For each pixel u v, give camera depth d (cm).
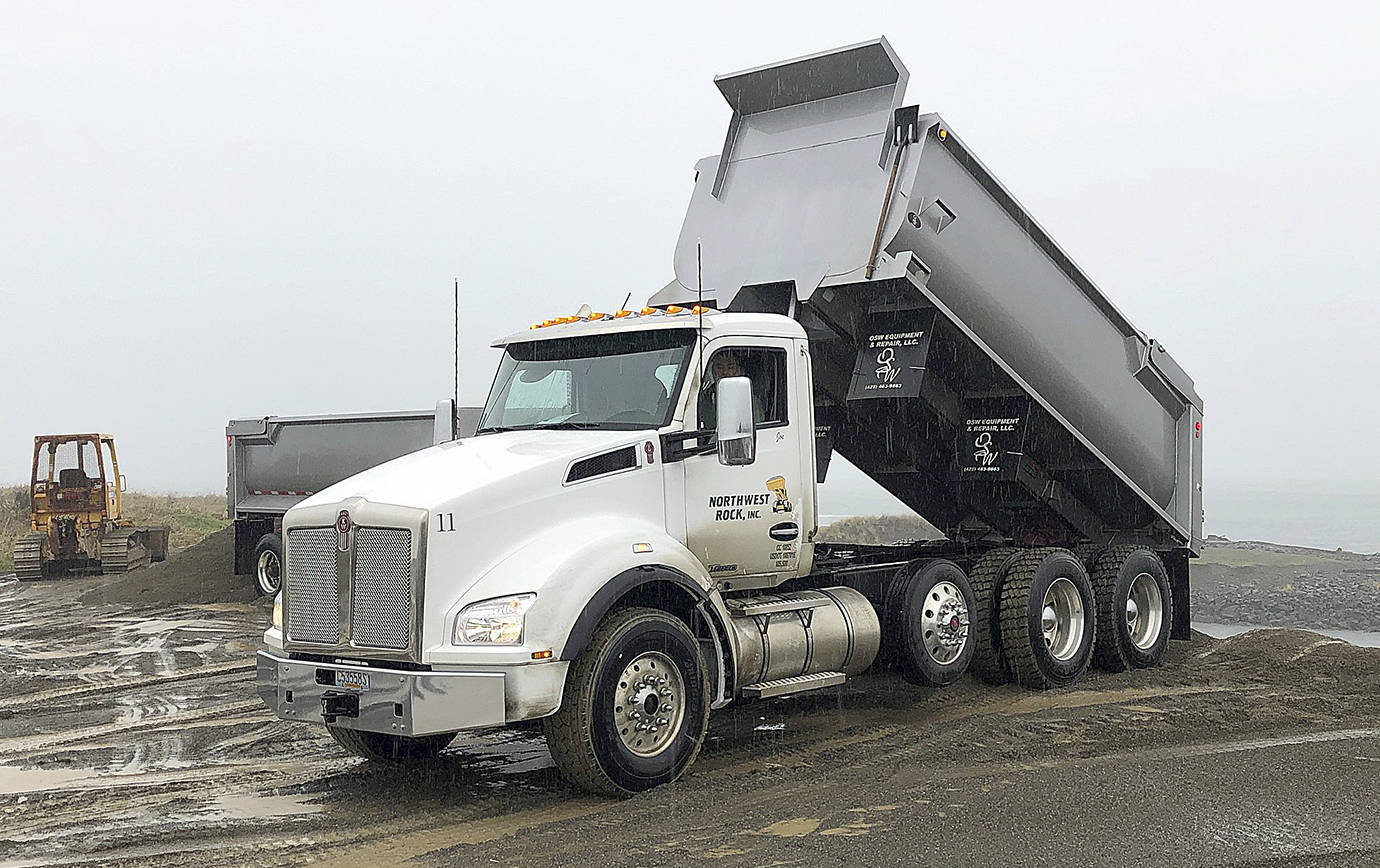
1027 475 1118
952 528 1228
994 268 1009
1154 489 1201
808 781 735
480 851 605
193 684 1179
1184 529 1232
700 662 750
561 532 722
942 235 963
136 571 2200
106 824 667
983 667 1061
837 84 980
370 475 752
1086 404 1105
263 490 1897
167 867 591
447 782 759
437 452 790
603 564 702
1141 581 1178
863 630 918
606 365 833
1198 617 1852
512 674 661
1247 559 2533
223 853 612
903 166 939
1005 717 921
